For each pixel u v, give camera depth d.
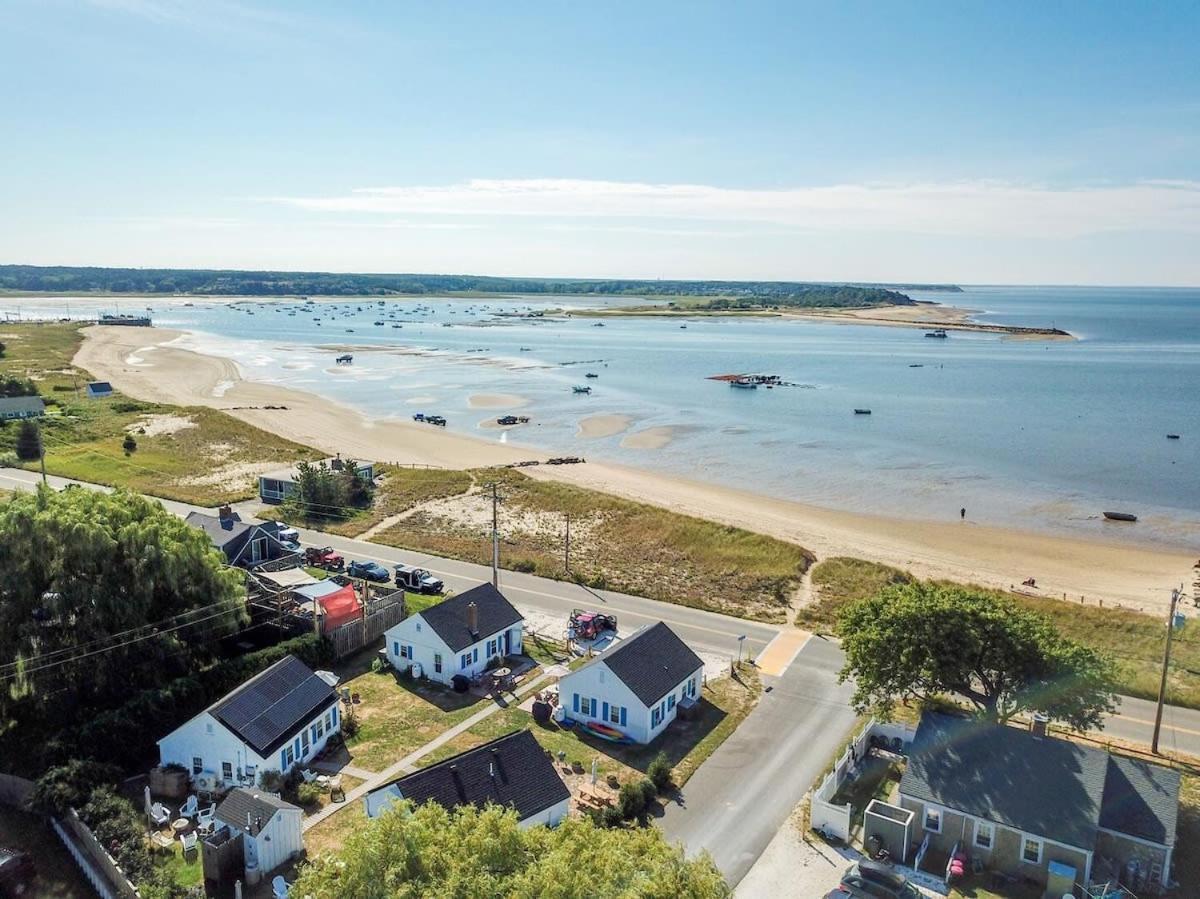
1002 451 128.25
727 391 185.00
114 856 33.59
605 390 184.88
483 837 25.06
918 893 33.06
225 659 51.69
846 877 33.62
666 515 87.69
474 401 167.62
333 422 142.25
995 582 73.94
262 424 136.75
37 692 43.84
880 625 44.56
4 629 44.66
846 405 167.75
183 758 41.72
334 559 71.81
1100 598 71.25
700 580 72.25
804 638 60.50
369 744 45.28
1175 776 36.09
